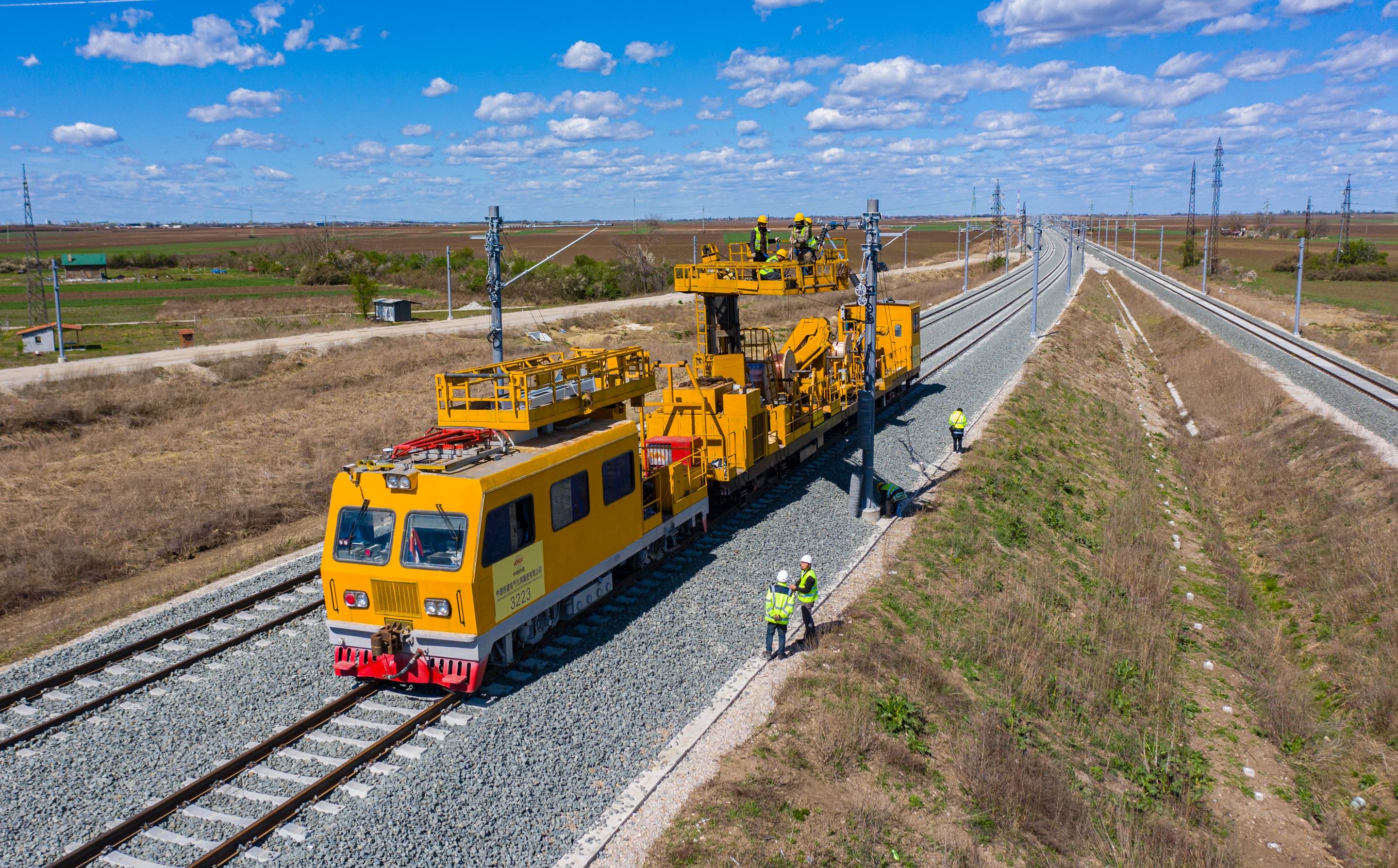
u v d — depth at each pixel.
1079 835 11.02
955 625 15.61
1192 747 14.31
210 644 13.84
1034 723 13.51
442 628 11.56
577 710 11.54
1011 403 32.25
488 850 8.91
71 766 10.45
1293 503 24.81
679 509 17.08
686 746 10.88
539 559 12.82
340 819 9.21
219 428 32.44
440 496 11.66
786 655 13.40
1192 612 19.28
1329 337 55.25
